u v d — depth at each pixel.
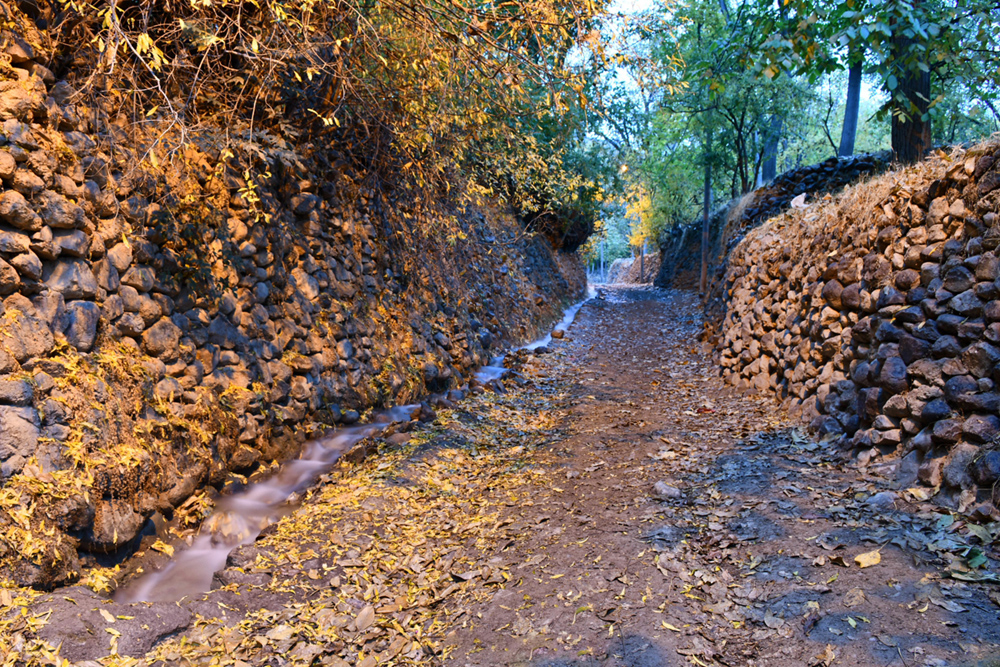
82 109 3.93
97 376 3.59
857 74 15.12
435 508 4.79
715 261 19.30
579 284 23.06
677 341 13.21
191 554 4.00
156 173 4.44
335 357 6.33
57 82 3.80
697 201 28.66
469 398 8.05
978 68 6.47
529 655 2.87
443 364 8.46
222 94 5.12
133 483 3.60
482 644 3.02
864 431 4.75
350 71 5.52
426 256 9.45
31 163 3.38
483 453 6.09
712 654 2.74
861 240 5.64
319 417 5.87
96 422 3.46
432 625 3.26
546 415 7.57
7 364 3.03
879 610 2.81
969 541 3.26
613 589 3.35
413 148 7.00
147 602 3.02
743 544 3.69
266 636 3.06
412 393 7.52
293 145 6.12
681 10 5.13
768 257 8.47
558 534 4.12
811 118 21.30
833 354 5.77
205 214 4.85
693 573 3.42
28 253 3.29
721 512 4.17
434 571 3.84
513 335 12.39
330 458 5.72
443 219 8.35
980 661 2.39
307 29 4.66
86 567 3.23
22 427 3.01
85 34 3.95
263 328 5.38
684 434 6.28
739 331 9.00
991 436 3.65
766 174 22.98
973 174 4.29
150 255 4.27
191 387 4.47
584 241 23.66
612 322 17.08
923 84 8.70
